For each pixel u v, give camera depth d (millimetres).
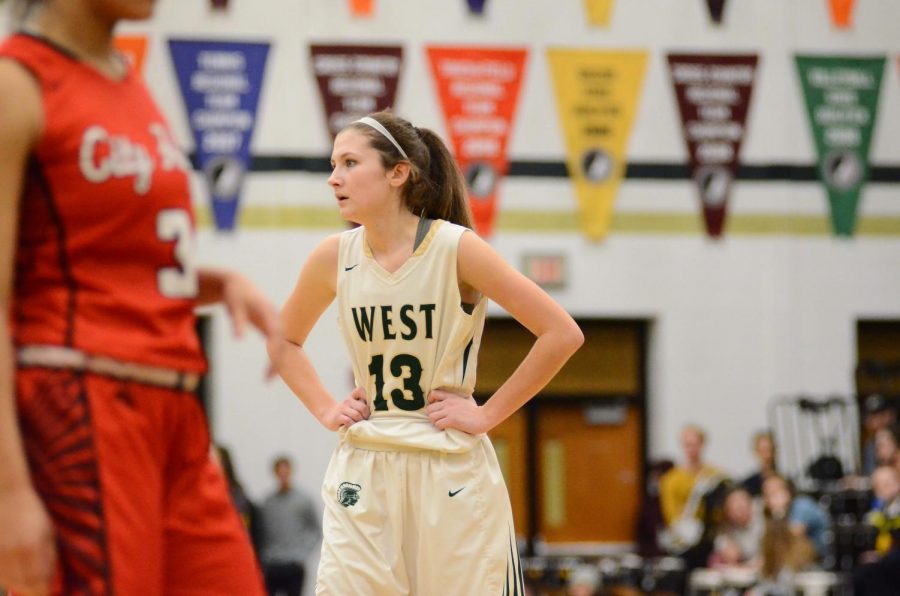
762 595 24828
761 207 34594
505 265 9906
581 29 33812
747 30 34469
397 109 33000
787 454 34188
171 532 6727
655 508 30938
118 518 6293
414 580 9992
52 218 6270
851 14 34781
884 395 33750
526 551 34562
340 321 10312
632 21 34000
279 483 30703
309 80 32562
